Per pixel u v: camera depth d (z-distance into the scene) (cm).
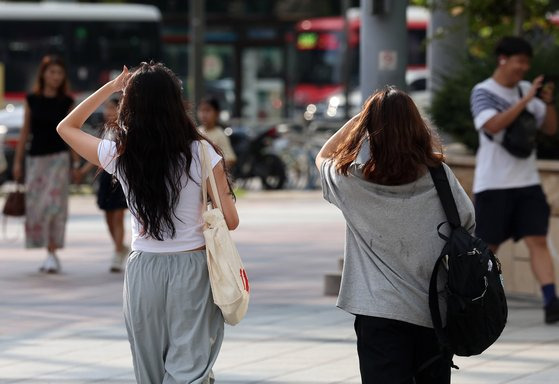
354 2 7294
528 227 1617
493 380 1282
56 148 2177
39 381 1316
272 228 3002
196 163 920
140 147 909
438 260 877
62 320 1709
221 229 912
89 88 5722
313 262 2336
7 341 1551
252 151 4294
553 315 1614
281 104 6594
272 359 1410
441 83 2262
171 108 912
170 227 916
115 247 2230
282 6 6650
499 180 1612
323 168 911
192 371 916
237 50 6588
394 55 1958
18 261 2397
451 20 2405
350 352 1451
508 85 1625
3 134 4334
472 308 859
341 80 6662
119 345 1520
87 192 4116
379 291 884
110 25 5759
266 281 2072
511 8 2309
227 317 918
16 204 2197
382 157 880
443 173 889
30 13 5700
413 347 904
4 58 5666
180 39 6531
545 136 1889
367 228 888
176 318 920
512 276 1872
